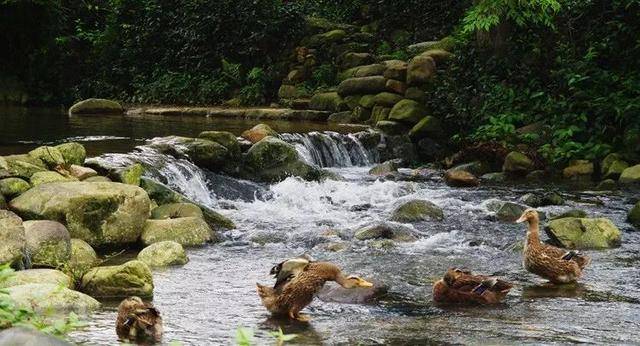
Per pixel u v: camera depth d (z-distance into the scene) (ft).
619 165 53.78
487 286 28.30
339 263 33.35
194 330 24.70
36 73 82.38
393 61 68.74
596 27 64.49
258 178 48.65
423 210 41.55
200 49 79.97
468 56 65.82
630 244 37.19
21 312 18.43
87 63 84.07
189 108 71.46
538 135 58.13
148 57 82.33
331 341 23.88
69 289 27.12
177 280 30.60
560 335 24.59
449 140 61.16
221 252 35.12
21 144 49.80
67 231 31.71
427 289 29.89
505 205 42.47
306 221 41.01
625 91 59.26
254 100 74.69
